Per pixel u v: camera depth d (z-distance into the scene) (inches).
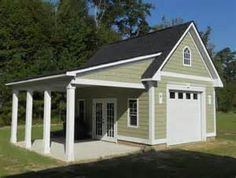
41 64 1249.4
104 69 588.1
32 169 470.9
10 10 1233.4
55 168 474.9
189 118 745.6
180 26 740.0
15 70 1219.9
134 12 1945.1
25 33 1253.7
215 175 423.8
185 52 736.3
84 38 1370.6
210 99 792.3
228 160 534.9
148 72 656.4
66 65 1289.4
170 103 700.7
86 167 479.8
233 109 2236.7
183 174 430.9
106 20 1872.5
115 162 518.6
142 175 426.3
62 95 1310.3
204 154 596.1
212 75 798.5
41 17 1299.2
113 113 749.3
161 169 463.5
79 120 839.7
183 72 727.1
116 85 607.2
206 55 770.2
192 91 751.7
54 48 1314.0
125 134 713.0
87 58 1362.0
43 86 615.2
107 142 749.3
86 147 676.1
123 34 1943.9
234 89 2267.5
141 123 674.8
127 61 624.4
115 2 1894.7
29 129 672.4
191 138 746.8
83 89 852.6
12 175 429.1
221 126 1219.9
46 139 597.9
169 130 692.7
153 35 788.0
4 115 1199.6
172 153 605.9
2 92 1187.9
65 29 1328.7
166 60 671.8
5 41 1220.5
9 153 597.0
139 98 679.7
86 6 1702.8
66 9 1380.4
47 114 599.5
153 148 651.5
